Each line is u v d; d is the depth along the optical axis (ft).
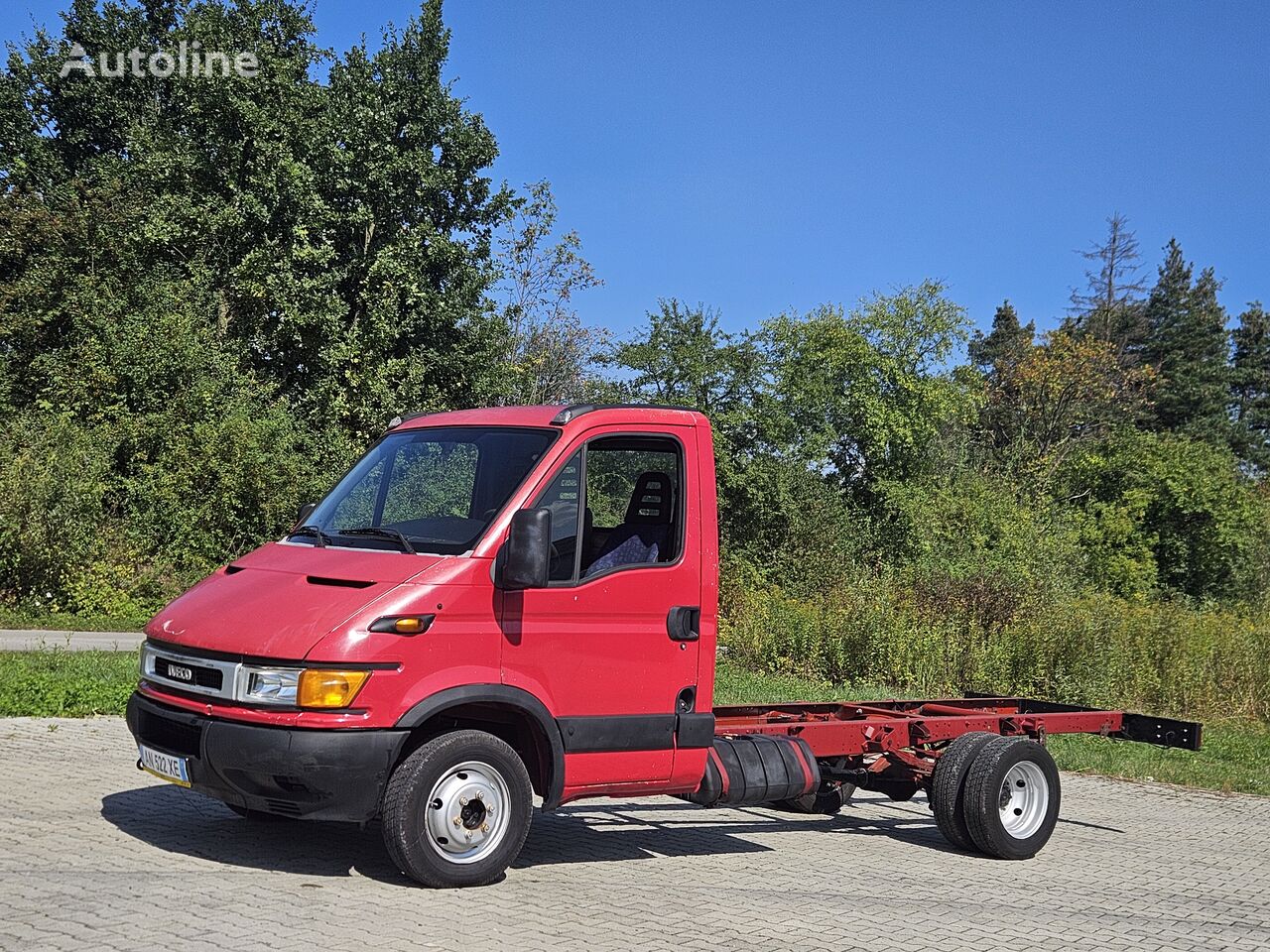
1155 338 273.13
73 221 99.81
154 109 117.39
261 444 87.30
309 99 108.58
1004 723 30.73
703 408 126.21
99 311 94.32
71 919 17.06
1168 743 31.53
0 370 89.81
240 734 19.30
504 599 20.97
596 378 131.23
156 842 22.11
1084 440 159.84
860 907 22.06
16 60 116.26
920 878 25.26
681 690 23.07
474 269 109.81
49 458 73.46
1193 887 26.45
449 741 20.21
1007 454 157.38
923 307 148.05
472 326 110.11
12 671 40.60
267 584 21.26
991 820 27.53
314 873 20.77
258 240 105.91
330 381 101.19
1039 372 175.32
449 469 22.97
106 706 36.86
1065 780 42.57
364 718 19.45
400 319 106.63
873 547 127.13
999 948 20.06
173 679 20.80
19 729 33.06
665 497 23.58
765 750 25.30
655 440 23.53
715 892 22.36
